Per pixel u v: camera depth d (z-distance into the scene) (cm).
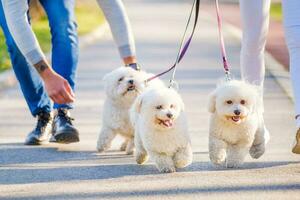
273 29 2658
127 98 720
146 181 624
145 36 2353
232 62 1678
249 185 601
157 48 1988
